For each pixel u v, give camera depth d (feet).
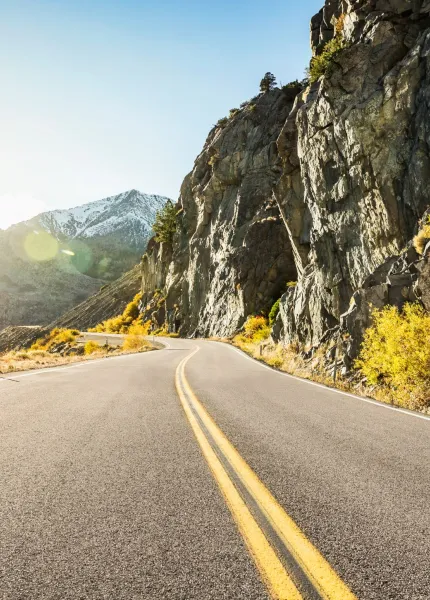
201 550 7.22
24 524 8.23
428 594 6.07
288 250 159.84
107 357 81.35
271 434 16.99
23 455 13.34
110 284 507.71
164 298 285.84
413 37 56.49
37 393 28.09
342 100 59.82
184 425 18.33
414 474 12.01
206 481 10.98
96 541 7.52
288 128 90.79
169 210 299.99
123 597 5.84
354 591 6.09
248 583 6.23
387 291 39.73
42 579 6.28
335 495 10.18
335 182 62.13
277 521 8.51
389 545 7.62
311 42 96.43
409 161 48.91
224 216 205.98
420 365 28.71
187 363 64.18
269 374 47.32
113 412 21.31
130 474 11.50
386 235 51.78
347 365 41.04
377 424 19.75
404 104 51.08
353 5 67.05
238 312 169.99
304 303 71.77
